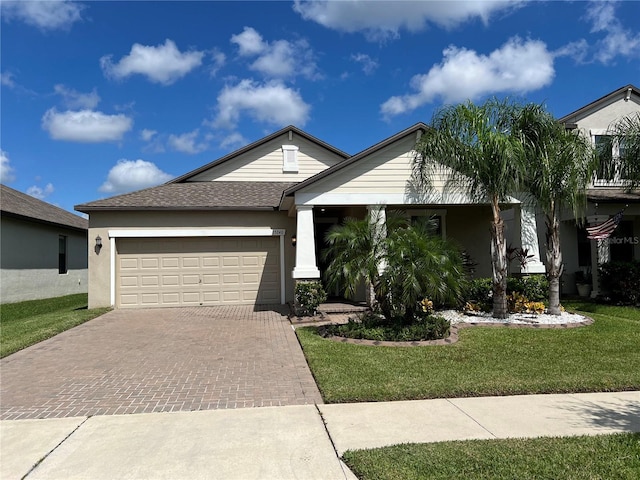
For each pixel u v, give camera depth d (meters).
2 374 6.88
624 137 12.20
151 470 3.74
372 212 11.56
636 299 12.82
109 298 13.73
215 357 7.74
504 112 10.52
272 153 18.95
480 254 15.25
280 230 14.66
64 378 6.61
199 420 4.85
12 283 17.95
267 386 6.09
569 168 10.20
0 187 21.31
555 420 4.72
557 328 9.58
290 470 3.71
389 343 8.21
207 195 15.59
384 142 11.80
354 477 3.59
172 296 14.23
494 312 10.74
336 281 9.73
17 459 3.99
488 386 5.75
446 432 4.43
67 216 24.56
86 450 4.14
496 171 10.11
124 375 6.72
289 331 10.02
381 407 5.20
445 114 10.36
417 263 8.78
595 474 3.49
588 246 16.12
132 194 15.26
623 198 13.72
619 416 4.82
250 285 14.66
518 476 3.48
